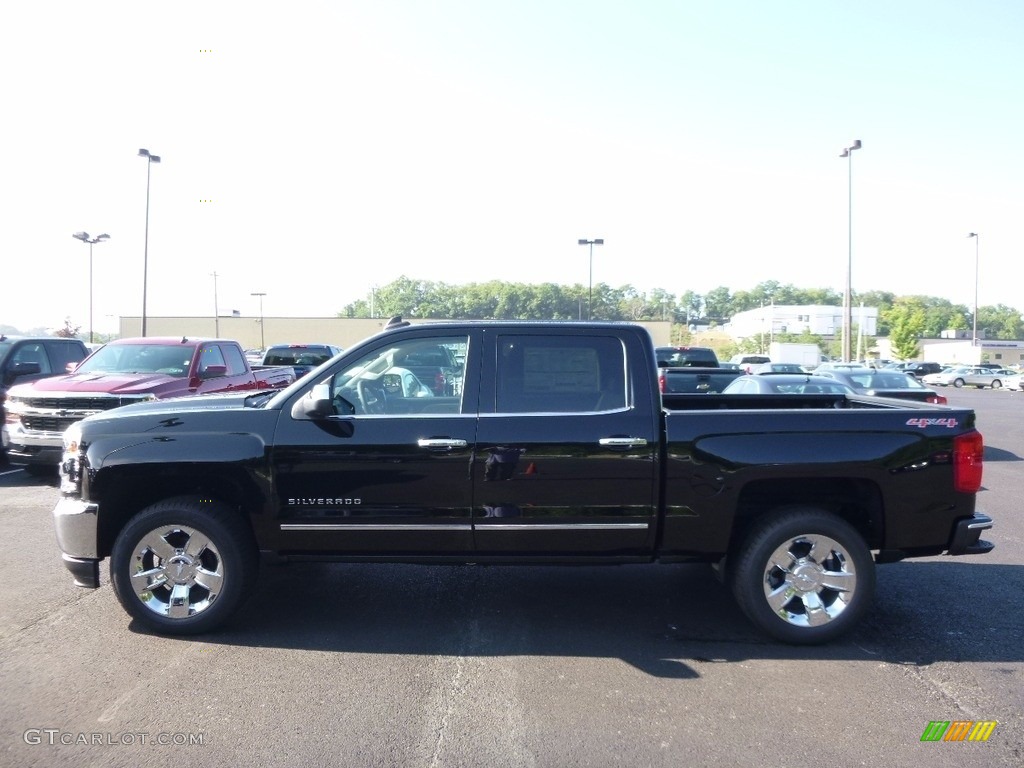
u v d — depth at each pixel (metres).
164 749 3.76
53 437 9.94
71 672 4.61
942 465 5.09
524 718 4.09
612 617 5.62
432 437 5.05
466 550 5.16
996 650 5.05
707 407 6.53
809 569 5.10
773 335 90.94
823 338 95.00
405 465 5.05
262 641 5.11
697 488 5.05
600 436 5.04
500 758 3.70
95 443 5.18
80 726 3.97
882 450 5.04
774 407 6.52
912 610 5.80
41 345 12.65
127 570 5.12
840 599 5.10
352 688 4.43
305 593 6.11
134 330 60.59
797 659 4.89
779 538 5.04
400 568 6.78
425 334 5.31
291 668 4.69
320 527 5.11
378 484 5.07
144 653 4.89
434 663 4.78
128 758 3.68
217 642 5.09
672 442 5.04
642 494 5.07
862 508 5.34
